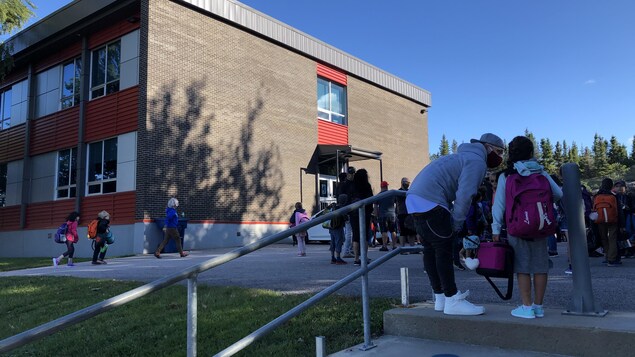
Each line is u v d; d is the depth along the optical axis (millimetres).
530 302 3932
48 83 20688
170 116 16219
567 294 5457
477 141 4406
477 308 4117
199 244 16688
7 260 17719
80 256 17750
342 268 8922
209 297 6320
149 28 15812
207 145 17328
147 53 15703
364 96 26031
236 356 4273
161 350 4574
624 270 7492
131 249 15828
